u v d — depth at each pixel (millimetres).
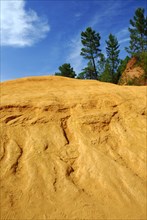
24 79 9695
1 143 4949
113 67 41906
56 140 5395
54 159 4840
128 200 4176
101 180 4512
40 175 4344
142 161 5316
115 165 4988
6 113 5797
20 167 4492
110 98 7273
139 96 8016
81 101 6750
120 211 3900
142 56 35594
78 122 6082
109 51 42406
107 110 6758
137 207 4066
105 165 4902
